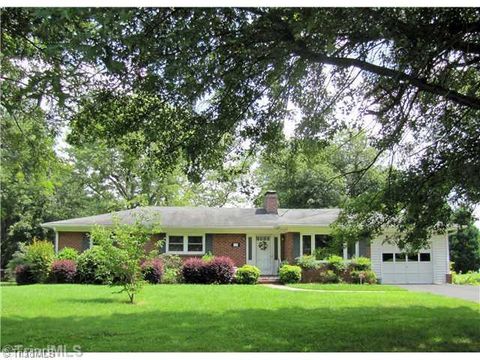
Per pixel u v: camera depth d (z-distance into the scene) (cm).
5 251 3766
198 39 715
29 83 790
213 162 1009
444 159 881
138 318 1132
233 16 726
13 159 1295
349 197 1102
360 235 1042
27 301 1439
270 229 2661
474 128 862
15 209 3681
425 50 704
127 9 597
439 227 986
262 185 3098
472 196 896
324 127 866
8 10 804
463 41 750
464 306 1412
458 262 3328
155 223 1506
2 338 905
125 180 4016
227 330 991
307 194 2966
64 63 758
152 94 845
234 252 2672
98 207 4041
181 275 2278
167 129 925
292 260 2531
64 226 2584
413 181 922
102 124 952
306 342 891
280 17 706
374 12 638
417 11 691
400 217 984
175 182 4209
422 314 1237
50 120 1148
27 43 919
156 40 690
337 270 2408
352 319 1145
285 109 914
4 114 1217
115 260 1414
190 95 805
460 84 952
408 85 835
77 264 2206
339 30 665
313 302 1477
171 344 863
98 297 1554
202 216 2748
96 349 825
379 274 2534
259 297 1600
